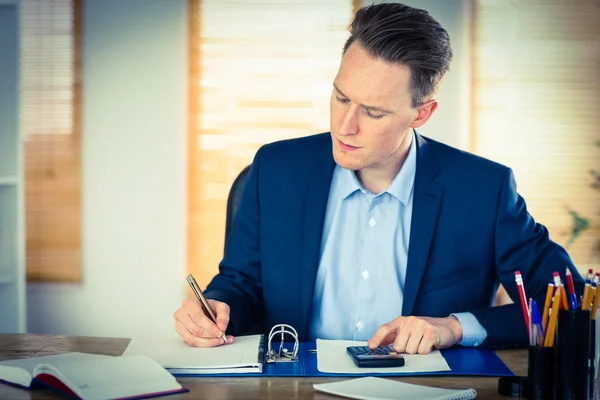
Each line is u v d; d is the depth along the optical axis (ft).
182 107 12.34
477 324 4.98
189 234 12.40
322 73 12.25
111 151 12.42
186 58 12.32
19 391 4.03
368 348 4.71
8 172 10.41
